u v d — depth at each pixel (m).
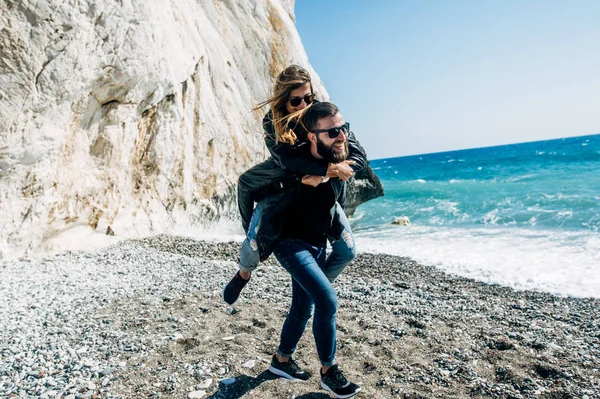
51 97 7.94
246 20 17.62
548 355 3.59
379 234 13.00
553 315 4.81
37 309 4.79
